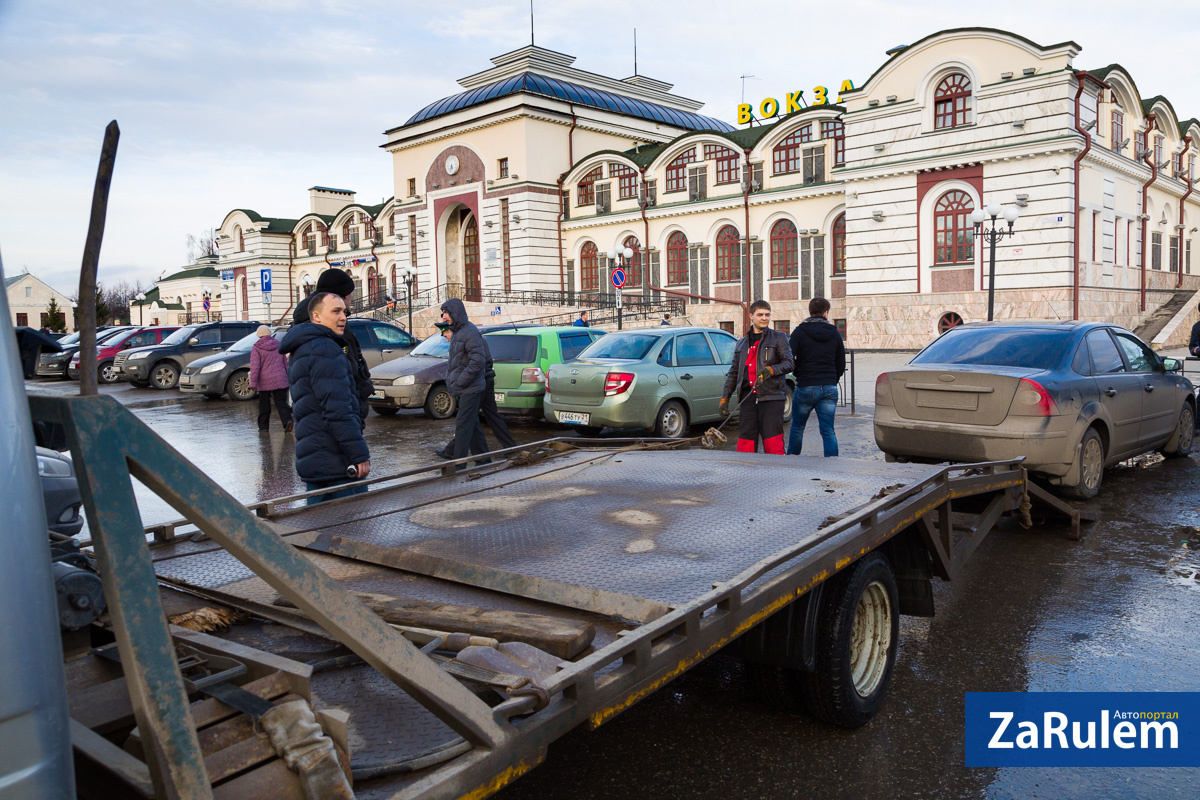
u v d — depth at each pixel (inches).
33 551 42.5
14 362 43.7
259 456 416.5
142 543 51.7
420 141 1707.7
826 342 302.5
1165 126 1305.4
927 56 1076.5
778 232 1330.0
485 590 106.9
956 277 1087.0
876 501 129.2
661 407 428.5
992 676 145.3
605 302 1544.0
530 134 1542.8
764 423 290.2
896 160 1116.5
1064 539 232.7
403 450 423.8
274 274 2237.9
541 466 180.4
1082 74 983.6
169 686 51.9
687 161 1423.5
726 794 108.7
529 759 69.8
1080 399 259.6
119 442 50.9
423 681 64.5
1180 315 1189.1
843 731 125.6
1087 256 1040.8
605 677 78.4
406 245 1779.0
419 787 61.1
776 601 101.8
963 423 259.9
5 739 40.2
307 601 59.4
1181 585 191.8
